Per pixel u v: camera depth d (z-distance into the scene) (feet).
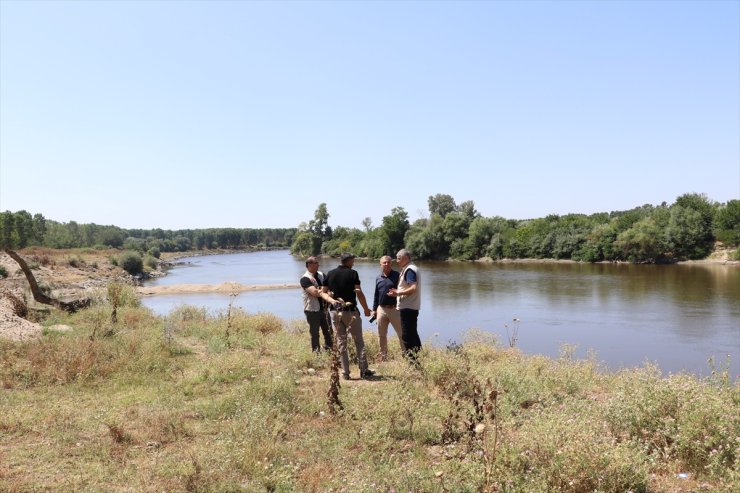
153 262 290.97
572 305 108.17
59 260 213.66
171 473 15.26
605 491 13.03
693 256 220.43
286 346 34.99
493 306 108.37
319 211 448.65
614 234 238.27
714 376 21.33
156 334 37.65
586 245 243.40
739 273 168.76
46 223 348.79
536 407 20.84
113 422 19.39
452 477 14.24
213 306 112.37
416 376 25.26
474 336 40.01
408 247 306.35
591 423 16.39
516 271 200.95
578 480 13.12
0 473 15.08
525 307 106.42
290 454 16.87
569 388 24.79
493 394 15.23
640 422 17.07
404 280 29.14
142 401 22.63
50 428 18.98
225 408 21.31
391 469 15.12
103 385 25.32
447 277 177.47
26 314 47.39
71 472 15.38
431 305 110.93
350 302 27.35
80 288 149.69
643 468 13.47
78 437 18.25
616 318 91.97
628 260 230.07
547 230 268.82
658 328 82.43
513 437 16.42
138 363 28.81
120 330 40.09
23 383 24.98
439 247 302.86
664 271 183.52
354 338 27.53
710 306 102.78
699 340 73.56
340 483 14.51
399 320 31.63
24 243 257.75
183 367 29.66
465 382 23.08
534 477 13.47
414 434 18.48
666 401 17.56
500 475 13.47
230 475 15.11
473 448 16.05
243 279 213.05
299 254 456.86
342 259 27.76
